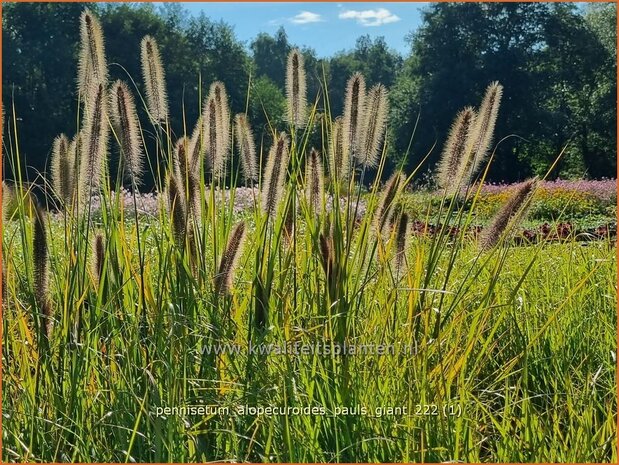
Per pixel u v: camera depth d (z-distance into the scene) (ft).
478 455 10.46
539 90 122.01
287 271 12.19
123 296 11.89
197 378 10.99
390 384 10.92
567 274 17.49
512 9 124.98
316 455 9.99
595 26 132.36
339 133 12.19
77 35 103.09
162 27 98.63
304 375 10.82
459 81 122.42
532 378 13.60
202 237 12.33
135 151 11.93
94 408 10.80
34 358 11.27
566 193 48.91
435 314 11.65
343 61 146.82
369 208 12.21
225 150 12.69
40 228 11.27
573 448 10.02
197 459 10.03
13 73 93.35
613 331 14.67
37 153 88.33
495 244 11.46
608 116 117.80
